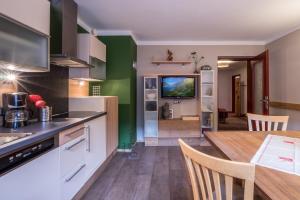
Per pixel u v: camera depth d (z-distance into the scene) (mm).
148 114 4934
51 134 1746
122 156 4047
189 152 1050
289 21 3844
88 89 4383
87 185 2670
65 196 2031
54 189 1831
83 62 2848
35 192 1559
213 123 5117
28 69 2029
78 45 3344
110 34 4430
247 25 4070
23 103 1982
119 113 4418
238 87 10398
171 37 4938
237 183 1478
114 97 3941
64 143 2010
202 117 5031
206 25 4074
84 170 2510
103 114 3227
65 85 3227
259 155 1391
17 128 1864
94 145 2865
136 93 5254
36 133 1642
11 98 1902
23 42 1855
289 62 4352
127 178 3037
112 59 4418
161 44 5273
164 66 5293
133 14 3502
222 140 1821
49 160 1750
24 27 1823
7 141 1387
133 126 4836
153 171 3295
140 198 2486
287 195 851
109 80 4422
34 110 2326
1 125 1943
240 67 9969
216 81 5246
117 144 4219
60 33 2623
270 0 3002
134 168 3424
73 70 3348
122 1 3006
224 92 11070
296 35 4137
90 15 3543
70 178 2107
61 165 1951
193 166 1090
